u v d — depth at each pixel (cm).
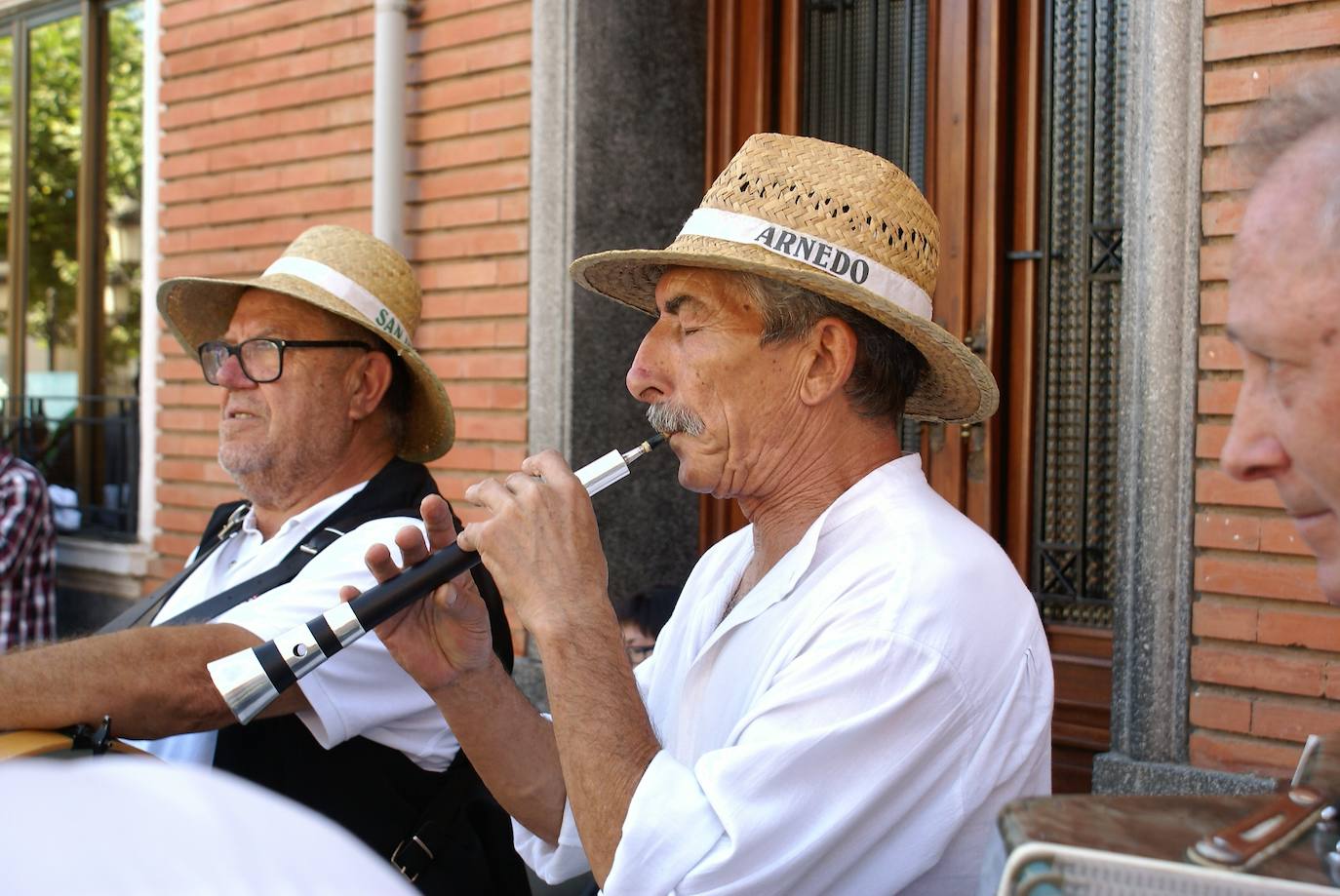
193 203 451
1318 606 236
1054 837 83
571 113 347
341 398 225
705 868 122
